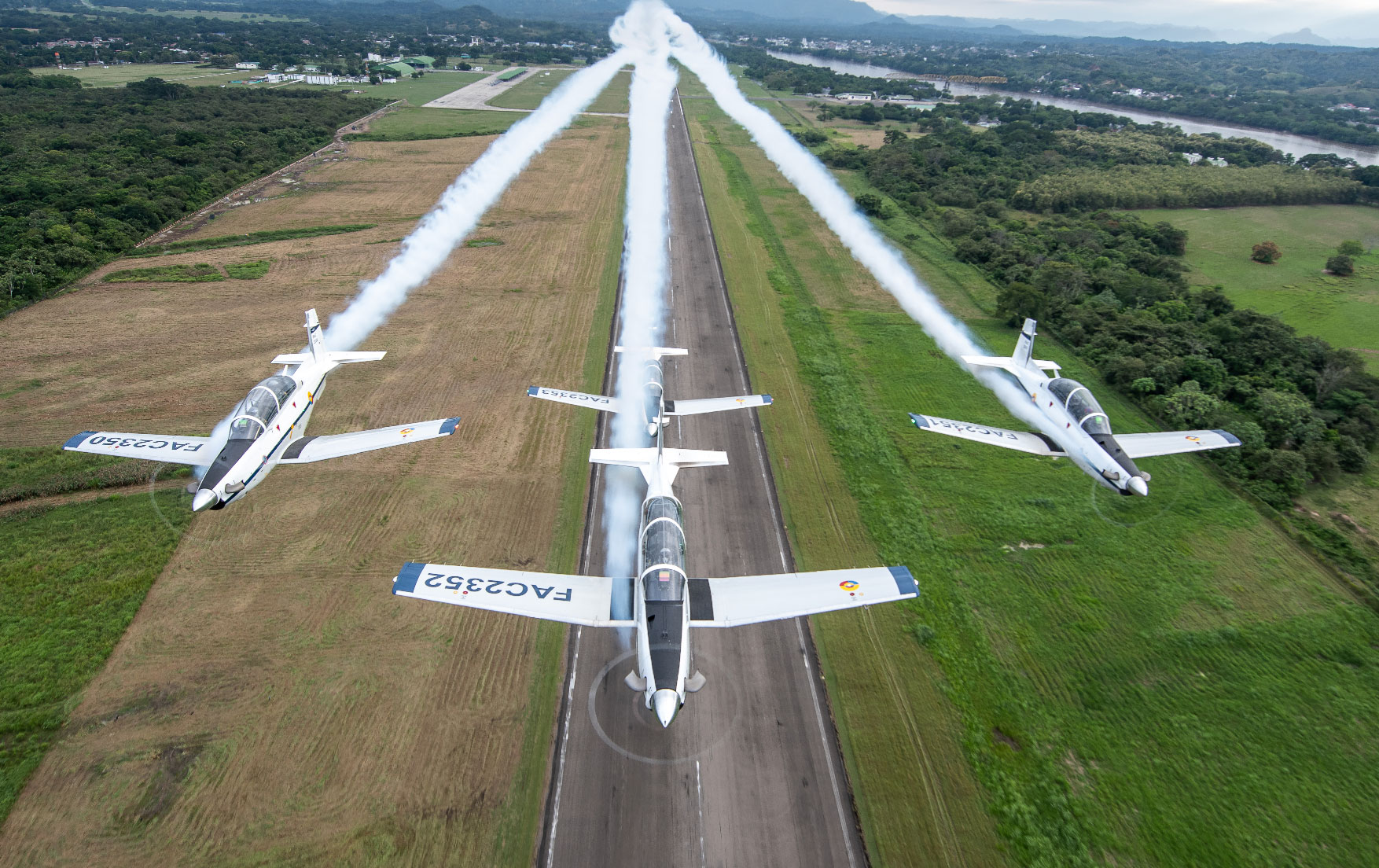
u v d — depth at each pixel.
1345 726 21.69
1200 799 19.39
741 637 23.98
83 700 21.11
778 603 20.28
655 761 19.80
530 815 18.33
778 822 18.41
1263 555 28.77
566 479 31.83
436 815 18.23
